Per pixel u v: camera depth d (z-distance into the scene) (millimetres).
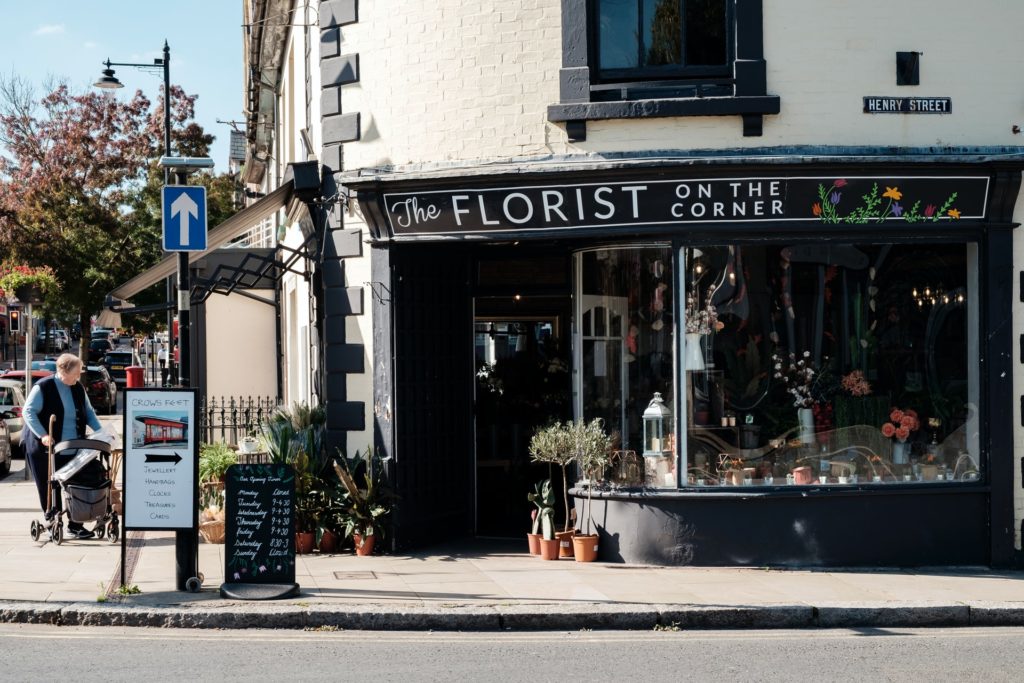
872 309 10648
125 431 8984
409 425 11438
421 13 10992
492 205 10602
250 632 8250
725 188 10180
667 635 8305
